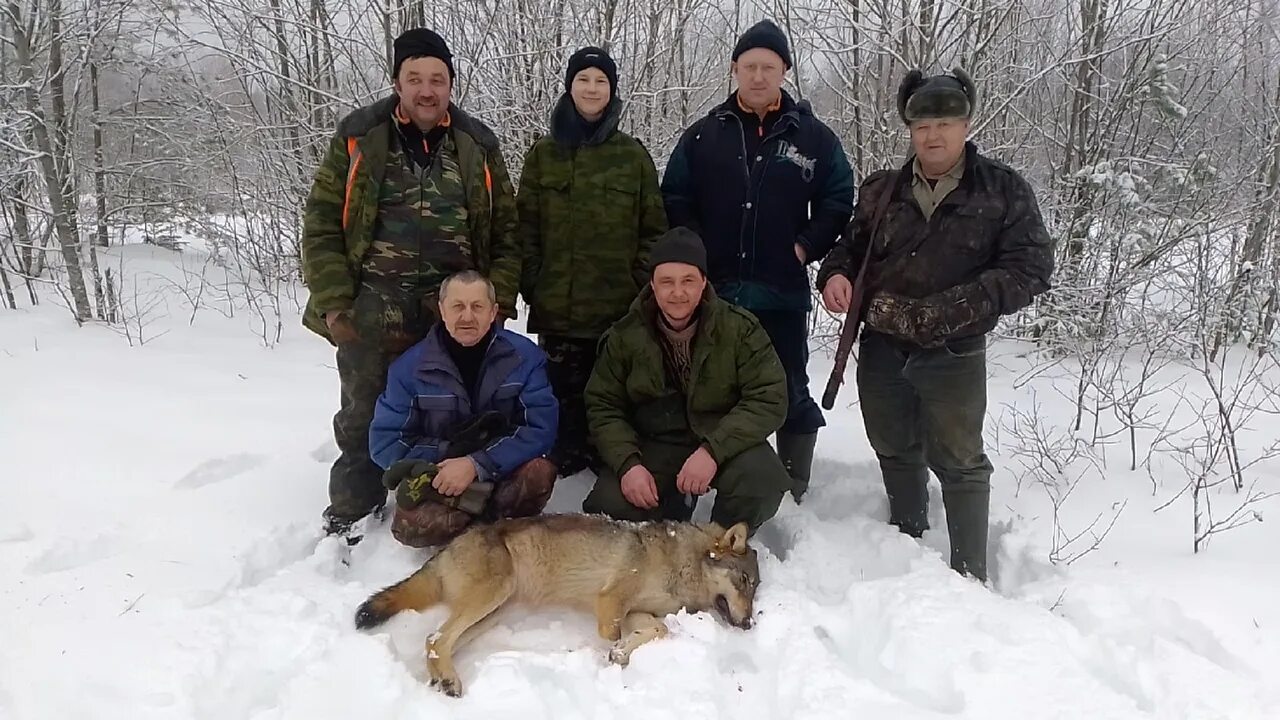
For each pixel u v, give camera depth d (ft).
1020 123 26.50
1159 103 23.90
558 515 11.13
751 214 13.03
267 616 9.84
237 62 27.40
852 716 8.23
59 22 26.23
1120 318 22.94
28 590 10.24
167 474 14.11
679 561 10.77
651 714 8.46
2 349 20.97
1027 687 8.54
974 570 11.67
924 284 11.10
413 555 11.97
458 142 12.12
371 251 11.87
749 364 12.14
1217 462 14.75
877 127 23.27
